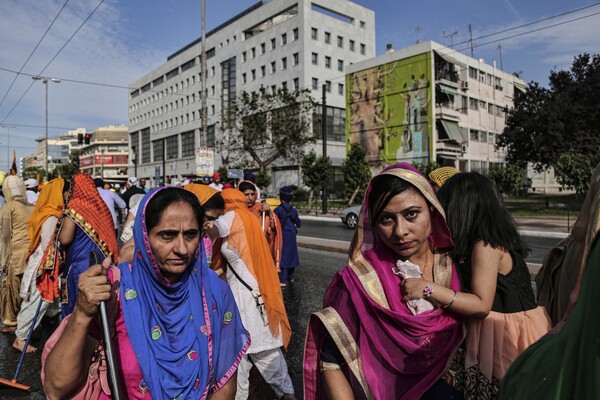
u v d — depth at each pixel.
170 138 70.69
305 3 44.16
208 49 59.22
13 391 3.57
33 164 145.75
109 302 1.54
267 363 3.27
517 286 1.73
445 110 35.72
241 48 52.97
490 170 30.47
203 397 1.61
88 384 1.52
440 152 35.94
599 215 1.16
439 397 1.65
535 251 10.35
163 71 71.50
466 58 40.03
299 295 6.59
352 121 41.44
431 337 1.56
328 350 1.62
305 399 1.66
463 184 1.83
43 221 4.31
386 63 38.41
